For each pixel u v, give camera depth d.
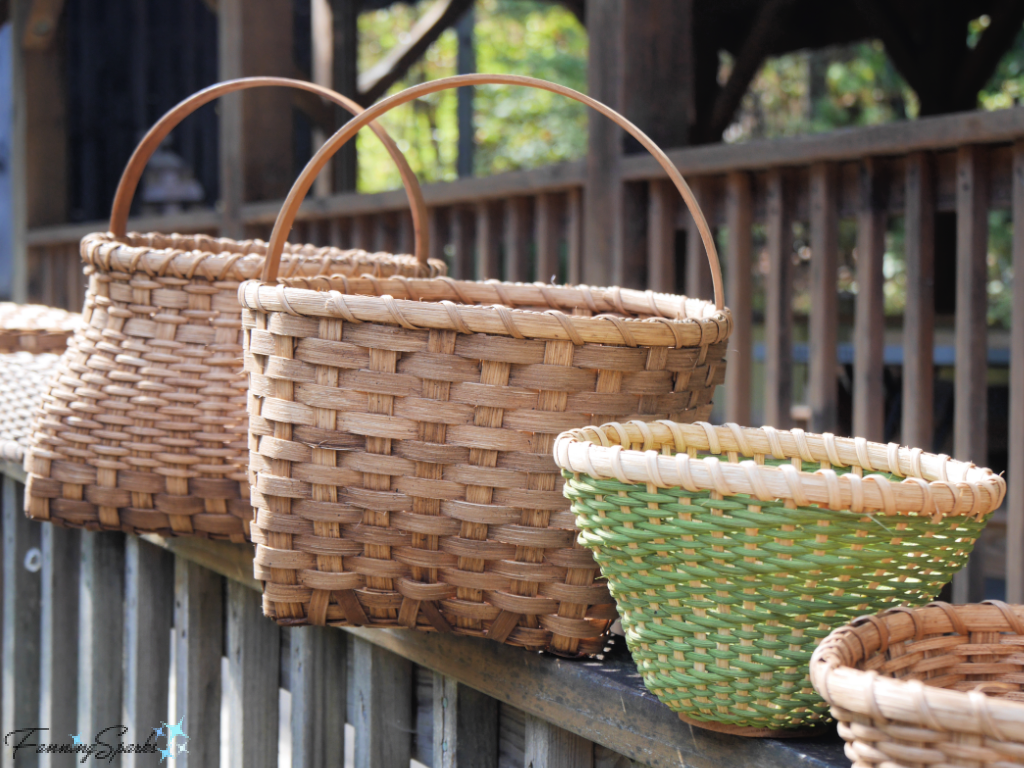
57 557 2.31
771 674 0.81
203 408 1.36
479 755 1.36
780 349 2.56
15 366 1.83
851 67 11.04
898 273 9.47
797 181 2.55
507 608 1.03
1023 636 0.80
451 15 5.72
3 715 2.51
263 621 1.76
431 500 1.03
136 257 1.35
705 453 1.08
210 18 7.57
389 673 1.49
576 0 6.46
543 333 0.98
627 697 0.99
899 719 0.61
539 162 13.95
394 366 1.02
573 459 0.85
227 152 4.05
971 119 2.05
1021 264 2.05
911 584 0.81
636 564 0.84
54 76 5.39
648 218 2.78
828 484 0.74
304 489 1.05
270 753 1.77
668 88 2.73
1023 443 2.04
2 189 8.62
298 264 1.44
